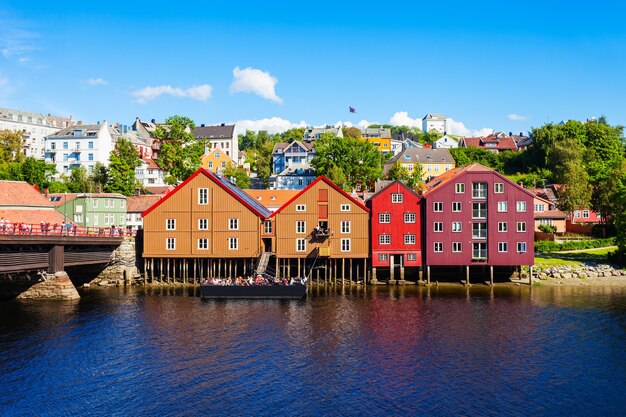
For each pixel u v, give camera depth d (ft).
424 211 219.41
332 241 218.18
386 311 172.24
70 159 418.92
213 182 218.59
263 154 589.32
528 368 120.37
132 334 145.38
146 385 110.22
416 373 117.29
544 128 449.06
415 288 213.05
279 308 176.96
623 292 204.03
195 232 218.79
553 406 100.89
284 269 220.84
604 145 425.28
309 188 218.79
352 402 102.47
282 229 218.79
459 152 496.64
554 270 234.17
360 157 363.15
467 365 122.11
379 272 232.53
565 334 146.10
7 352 129.08
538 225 299.79
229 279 201.16
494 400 103.40
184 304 183.42
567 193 322.96
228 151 587.27
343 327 152.97
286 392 107.14
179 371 118.11
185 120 389.60
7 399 102.78
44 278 184.75
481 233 216.95
